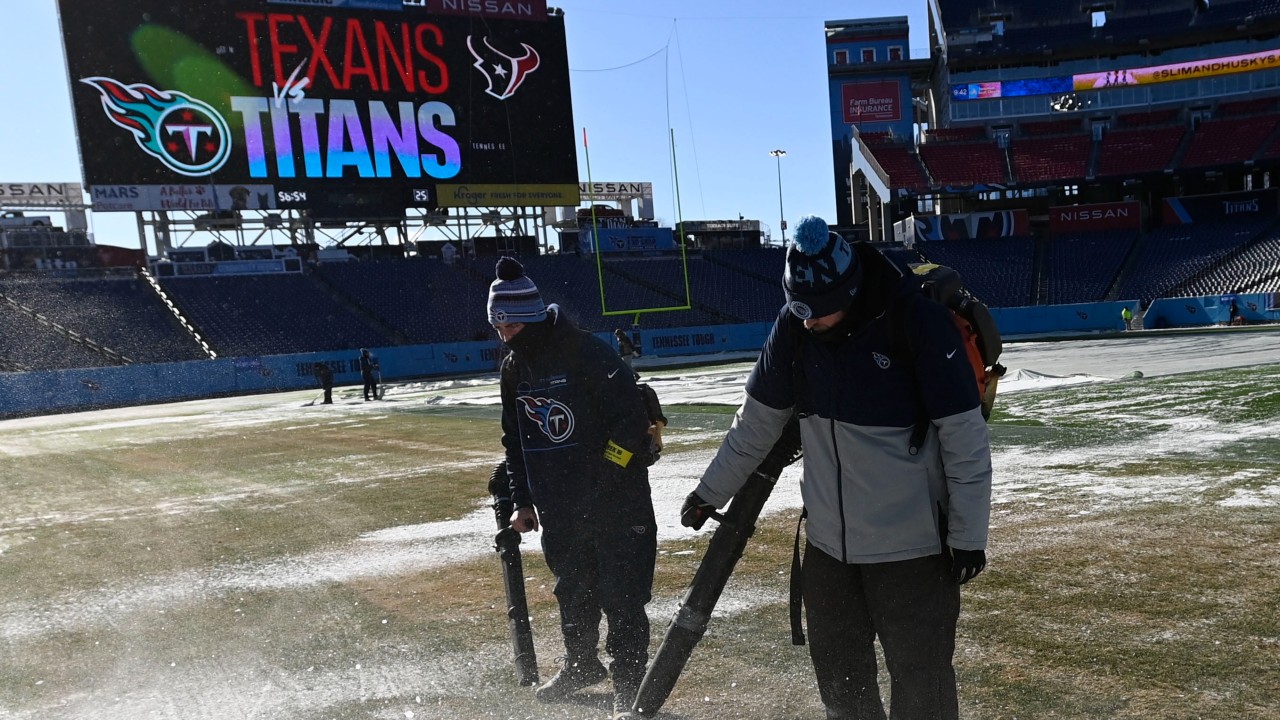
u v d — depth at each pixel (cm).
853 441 209
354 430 1448
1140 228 4553
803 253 196
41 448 1460
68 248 3906
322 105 3759
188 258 3947
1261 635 301
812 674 298
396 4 3859
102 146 3441
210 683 316
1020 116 5056
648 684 244
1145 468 621
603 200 5325
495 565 475
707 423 1162
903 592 211
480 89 4022
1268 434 734
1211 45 4862
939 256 4562
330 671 323
